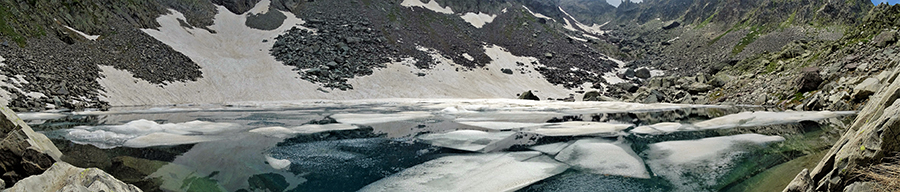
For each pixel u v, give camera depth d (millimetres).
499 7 125438
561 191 6648
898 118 4176
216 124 17047
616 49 115438
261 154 10031
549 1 156000
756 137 11477
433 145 11516
